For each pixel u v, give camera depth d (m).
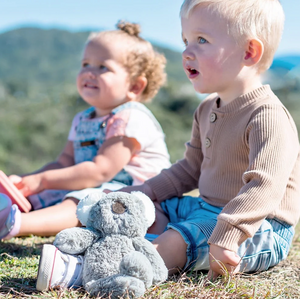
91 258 1.38
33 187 2.44
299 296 1.45
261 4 1.79
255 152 1.60
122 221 1.41
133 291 1.29
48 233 2.12
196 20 1.78
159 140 2.67
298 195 1.80
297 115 11.53
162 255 1.58
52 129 16.05
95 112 2.78
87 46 2.74
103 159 2.43
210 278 1.51
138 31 2.88
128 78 2.72
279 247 1.73
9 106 17.50
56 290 1.38
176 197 2.08
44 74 45.16
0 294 1.36
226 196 1.80
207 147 1.89
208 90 1.82
